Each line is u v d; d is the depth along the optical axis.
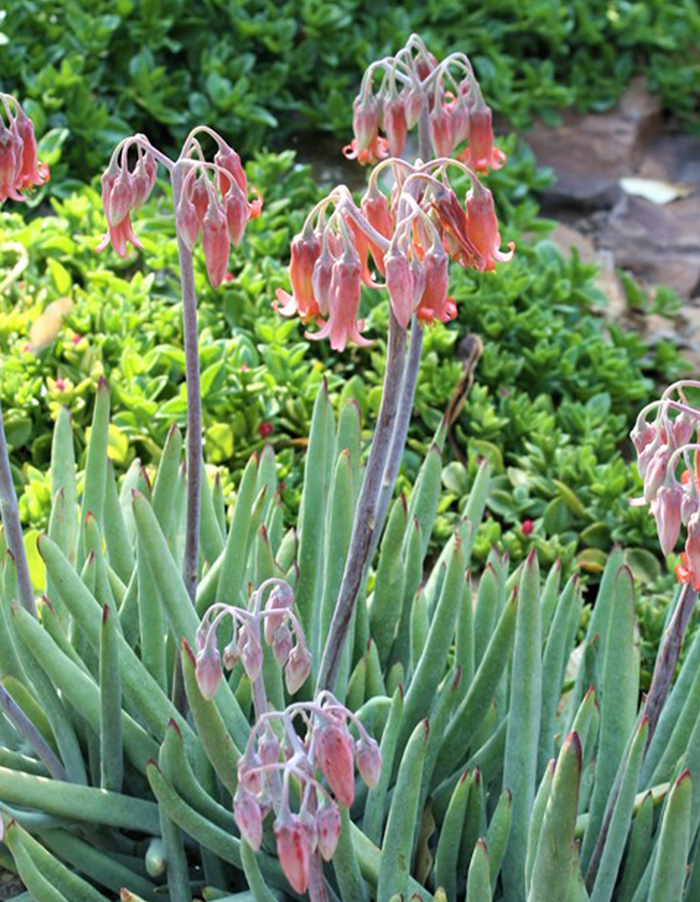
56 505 0.98
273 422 1.28
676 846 0.82
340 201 0.80
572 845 0.81
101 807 0.91
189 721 0.95
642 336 1.57
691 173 1.85
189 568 0.93
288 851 0.73
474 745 0.96
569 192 1.77
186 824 0.88
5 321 1.28
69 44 1.62
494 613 0.98
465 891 0.93
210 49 1.72
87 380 1.25
